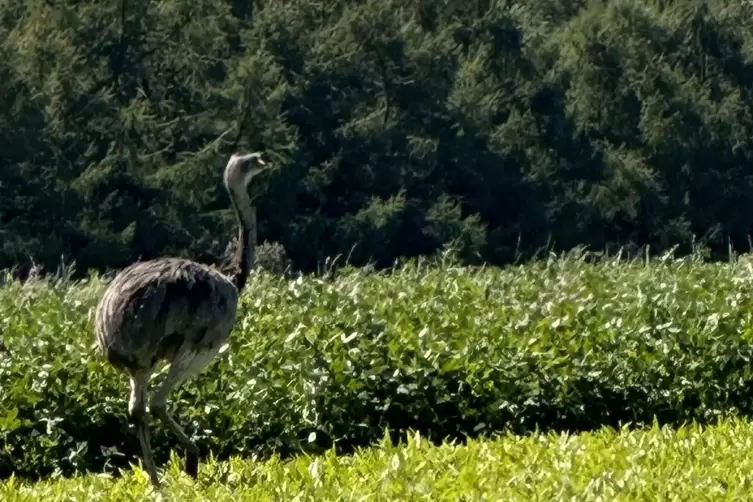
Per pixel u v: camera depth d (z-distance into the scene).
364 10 77.31
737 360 21.94
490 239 75.50
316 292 24.16
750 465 15.87
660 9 85.31
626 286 25.11
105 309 16.09
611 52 82.12
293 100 75.44
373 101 76.88
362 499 14.39
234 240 56.59
